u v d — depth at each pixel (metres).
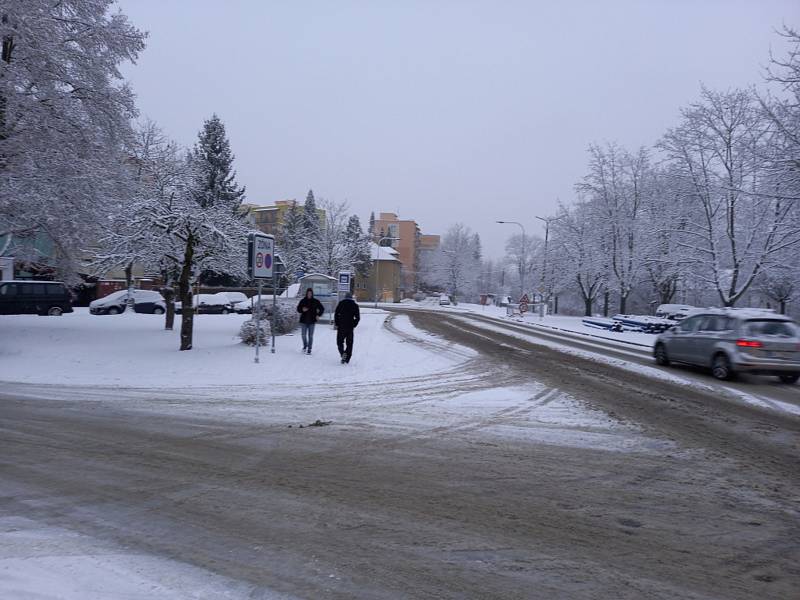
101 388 11.98
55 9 18.94
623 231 42.34
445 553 4.41
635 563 4.30
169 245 19.88
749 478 6.51
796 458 7.40
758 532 4.95
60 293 32.31
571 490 5.95
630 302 53.72
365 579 3.98
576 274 47.78
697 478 6.46
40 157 17.23
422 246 136.50
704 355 15.04
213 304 44.25
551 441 7.97
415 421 9.08
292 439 7.83
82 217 18.70
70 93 18.47
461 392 11.73
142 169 23.91
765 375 14.27
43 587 3.79
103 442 7.58
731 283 30.44
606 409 10.23
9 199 17.36
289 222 69.06
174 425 8.61
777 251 28.09
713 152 30.38
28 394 11.20
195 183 25.36
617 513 5.33
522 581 3.99
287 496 5.59
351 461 6.82
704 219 32.12
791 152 21.70
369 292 93.94
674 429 8.86
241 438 7.85
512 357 17.81
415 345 20.42
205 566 4.13
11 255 22.36
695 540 4.75
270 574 4.03
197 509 5.23
